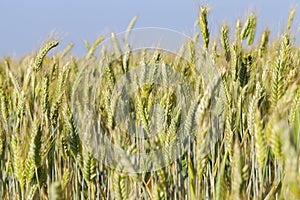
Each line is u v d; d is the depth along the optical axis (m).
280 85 3.29
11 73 4.62
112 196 3.16
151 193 2.74
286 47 3.55
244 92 3.95
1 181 4.09
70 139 3.38
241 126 3.76
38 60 4.64
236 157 1.99
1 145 3.90
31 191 2.87
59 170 3.68
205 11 4.52
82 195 3.48
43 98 3.88
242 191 1.97
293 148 1.71
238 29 5.04
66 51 6.48
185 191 3.39
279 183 2.59
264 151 2.41
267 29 5.34
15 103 4.38
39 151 2.92
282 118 1.93
